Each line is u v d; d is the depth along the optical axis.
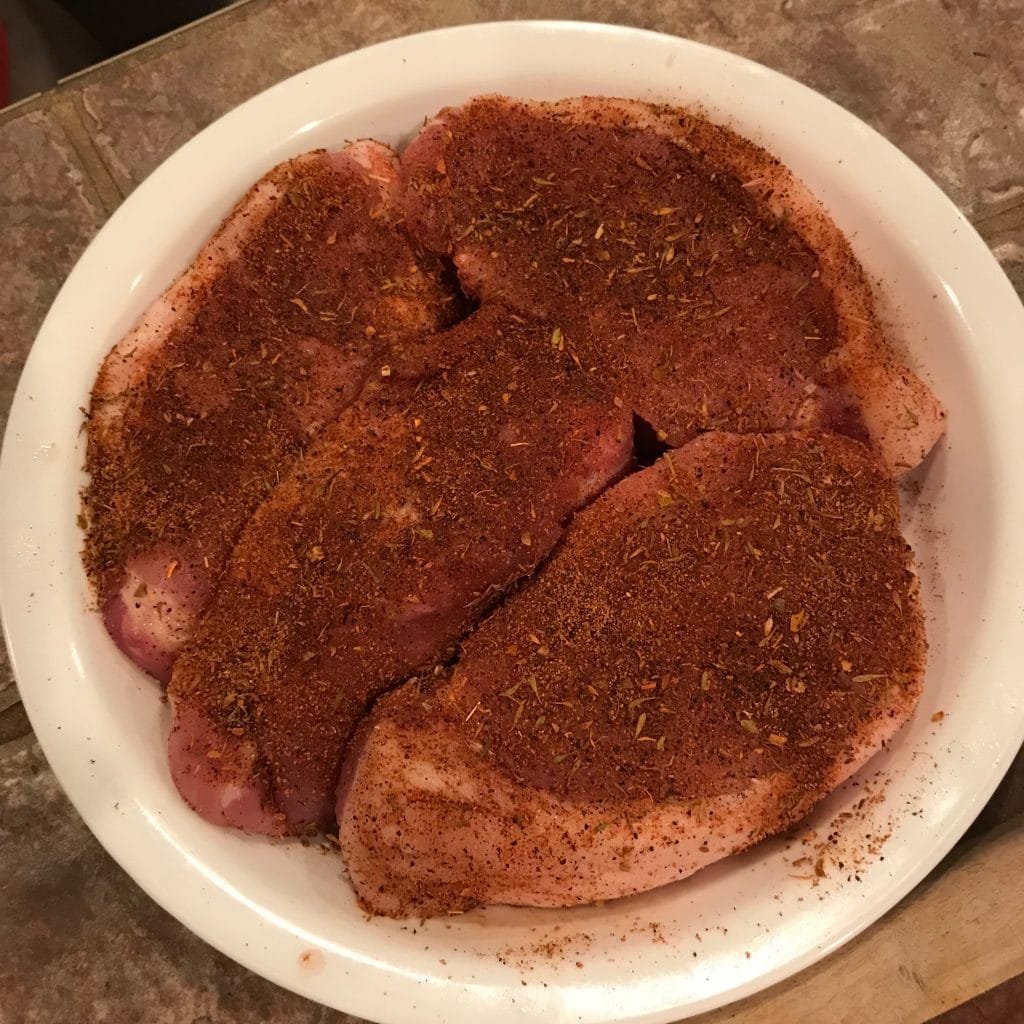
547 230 0.29
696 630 0.27
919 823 0.27
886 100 0.35
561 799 0.26
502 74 0.29
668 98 0.29
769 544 0.27
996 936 0.29
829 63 0.35
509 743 0.26
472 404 0.28
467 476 0.27
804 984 0.29
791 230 0.28
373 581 0.27
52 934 0.32
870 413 0.28
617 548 0.27
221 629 0.27
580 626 0.27
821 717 0.26
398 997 0.26
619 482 0.28
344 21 0.35
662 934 0.27
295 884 0.27
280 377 0.28
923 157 0.34
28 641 0.27
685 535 0.27
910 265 0.29
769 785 0.26
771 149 0.29
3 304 0.34
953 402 0.29
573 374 0.28
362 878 0.27
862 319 0.28
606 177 0.29
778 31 0.35
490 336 0.28
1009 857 0.29
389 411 0.28
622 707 0.26
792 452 0.28
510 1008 0.26
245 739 0.27
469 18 0.35
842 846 0.27
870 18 0.35
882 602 0.27
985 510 0.28
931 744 0.27
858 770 0.28
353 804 0.26
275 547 0.27
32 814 0.32
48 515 0.28
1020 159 0.34
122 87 0.34
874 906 0.26
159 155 0.34
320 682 0.27
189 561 0.28
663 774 0.26
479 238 0.29
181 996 0.32
